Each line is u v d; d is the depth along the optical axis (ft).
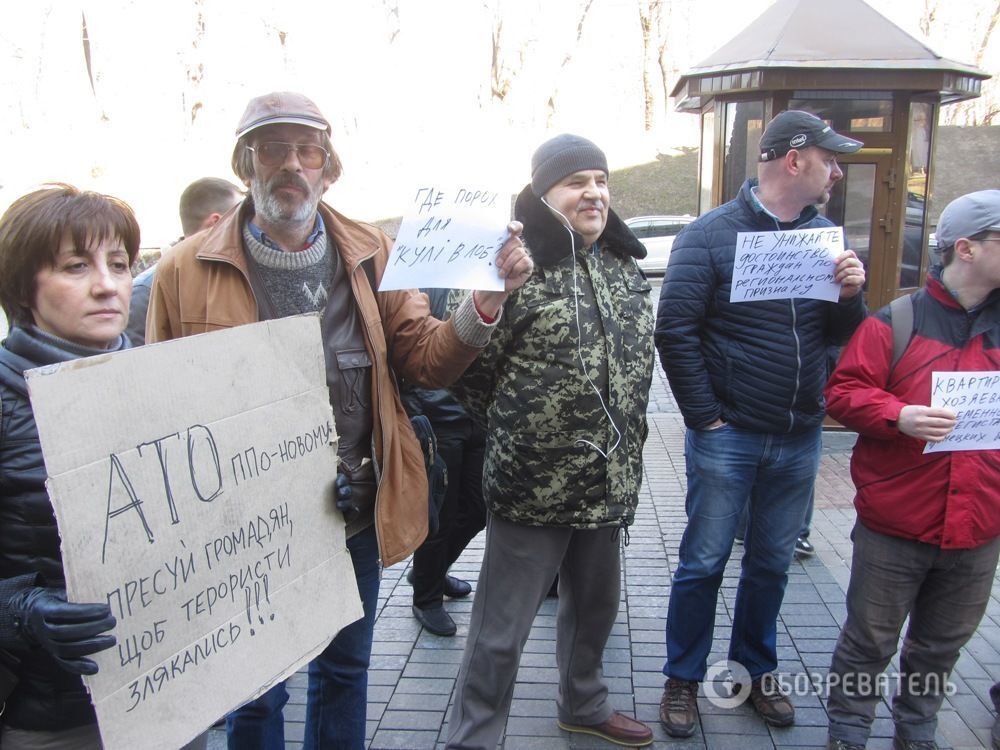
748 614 9.46
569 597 8.79
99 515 4.41
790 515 9.15
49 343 4.97
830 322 8.98
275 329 5.54
